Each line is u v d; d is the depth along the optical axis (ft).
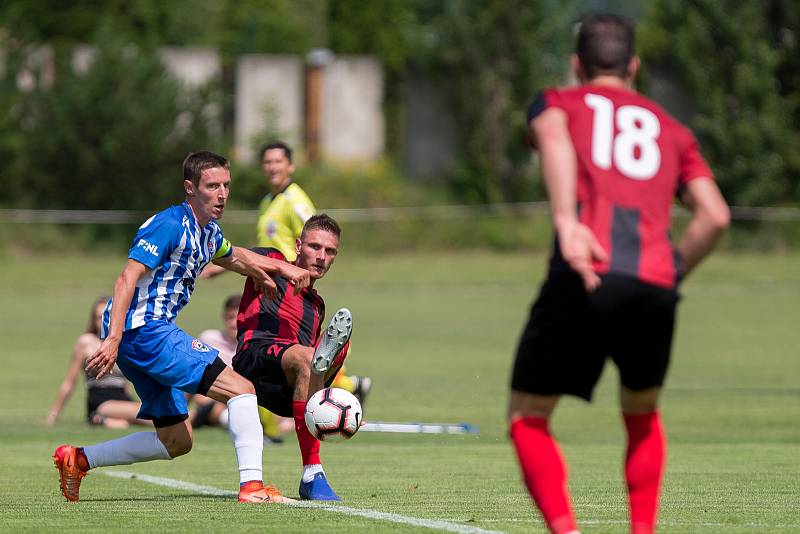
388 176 520.01
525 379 51.49
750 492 84.58
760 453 115.75
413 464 109.19
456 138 532.73
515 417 52.06
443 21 532.73
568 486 89.40
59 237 463.42
